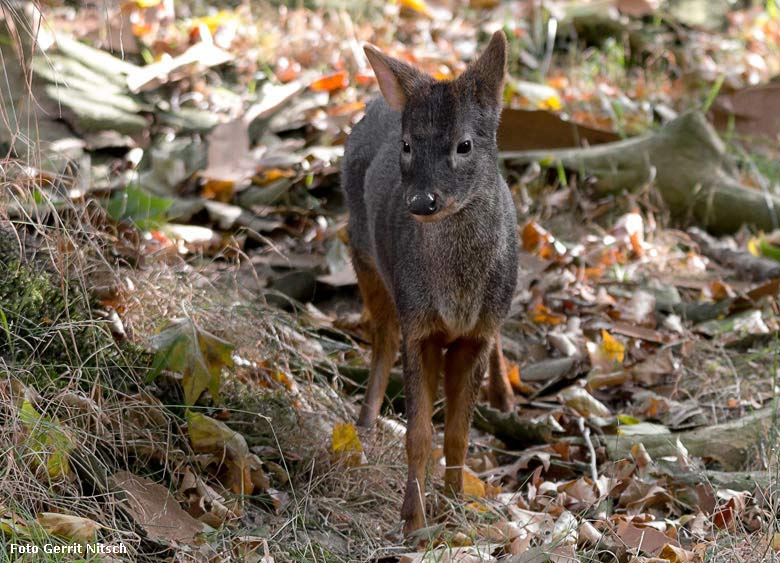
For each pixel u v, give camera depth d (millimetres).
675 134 14094
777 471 7945
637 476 8680
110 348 8055
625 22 19078
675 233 13367
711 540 7520
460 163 7613
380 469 8438
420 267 8062
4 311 7797
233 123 12812
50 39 12062
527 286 11750
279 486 8078
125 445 7488
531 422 9250
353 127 10125
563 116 15227
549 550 7145
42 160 10562
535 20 18875
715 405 10039
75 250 8273
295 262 11586
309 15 17406
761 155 15438
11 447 6699
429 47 17406
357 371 9984
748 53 19250
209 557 6977
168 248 10258
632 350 10891
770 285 11578
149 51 14852
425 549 7582
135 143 12375
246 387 8781
